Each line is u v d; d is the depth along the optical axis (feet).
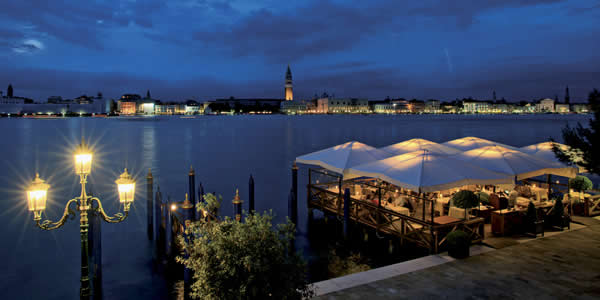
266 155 162.40
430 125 456.45
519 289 29.50
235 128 392.88
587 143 31.83
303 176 111.34
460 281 31.04
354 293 29.25
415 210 48.91
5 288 39.91
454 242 35.88
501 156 48.42
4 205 73.92
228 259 19.62
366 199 53.62
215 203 25.54
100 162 138.72
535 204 47.19
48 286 40.42
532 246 38.68
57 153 166.50
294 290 20.20
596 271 32.53
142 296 38.52
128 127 405.39
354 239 52.44
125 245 52.29
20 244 52.60
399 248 45.21
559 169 47.85
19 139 239.50
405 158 44.83
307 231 57.21
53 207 73.05
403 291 29.48
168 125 460.14
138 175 111.65
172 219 51.72
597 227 44.45
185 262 22.26
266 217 21.47
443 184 38.42
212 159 148.46
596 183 86.69
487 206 47.52
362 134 302.45
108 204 75.05
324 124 495.82
